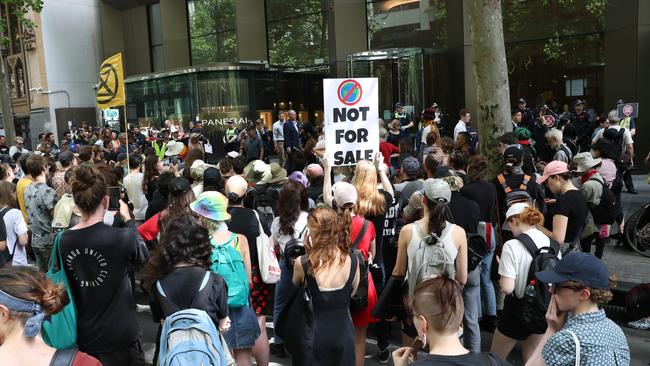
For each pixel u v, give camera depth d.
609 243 9.04
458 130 12.59
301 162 7.96
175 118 23.47
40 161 6.89
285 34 25.36
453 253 4.15
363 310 4.54
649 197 11.88
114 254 3.61
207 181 5.12
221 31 27.75
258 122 18.44
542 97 18.09
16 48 34.28
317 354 3.92
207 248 3.29
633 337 5.64
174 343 2.70
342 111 6.19
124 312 3.68
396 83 19.75
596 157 8.39
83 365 2.30
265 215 6.08
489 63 7.70
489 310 5.78
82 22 33.69
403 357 2.63
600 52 16.78
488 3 7.56
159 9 31.09
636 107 13.19
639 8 14.93
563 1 17.31
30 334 2.29
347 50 22.39
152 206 6.20
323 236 3.96
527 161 7.16
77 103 33.66
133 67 32.72
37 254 7.02
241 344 4.02
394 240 5.58
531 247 3.99
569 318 2.75
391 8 21.81
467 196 5.42
